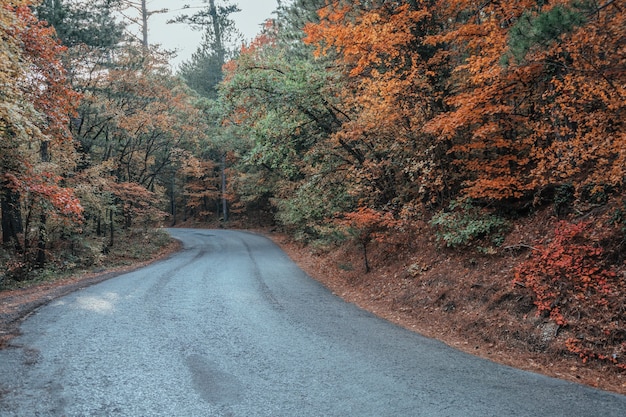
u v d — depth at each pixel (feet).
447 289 29.63
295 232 84.53
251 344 20.86
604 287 21.74
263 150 49.70
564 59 22.70
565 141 26.32
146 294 34.24
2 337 21.04
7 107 28.94
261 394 14.71
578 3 18.97
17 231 60.95
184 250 84.23
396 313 30.04
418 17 36.91
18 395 13.91
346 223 42.96
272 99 44.70
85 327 23.26
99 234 81.56
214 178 150.92
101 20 65.26
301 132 50.83
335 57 48.57
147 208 91.81
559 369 18.90
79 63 65.67
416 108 36.91
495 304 25.29
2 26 28.84
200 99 91.20
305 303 32.14
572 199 28.89
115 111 70.13
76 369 16.66
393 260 40.50
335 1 43.70
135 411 13.03
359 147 46.44
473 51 33.73
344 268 45.85
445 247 35.37
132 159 97.81
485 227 32.30
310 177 53.72
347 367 17.80
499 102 28.94
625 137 21.76
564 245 25.55
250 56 47.47
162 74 84.38
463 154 37.86
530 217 31.30
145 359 18.19
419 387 15.70
